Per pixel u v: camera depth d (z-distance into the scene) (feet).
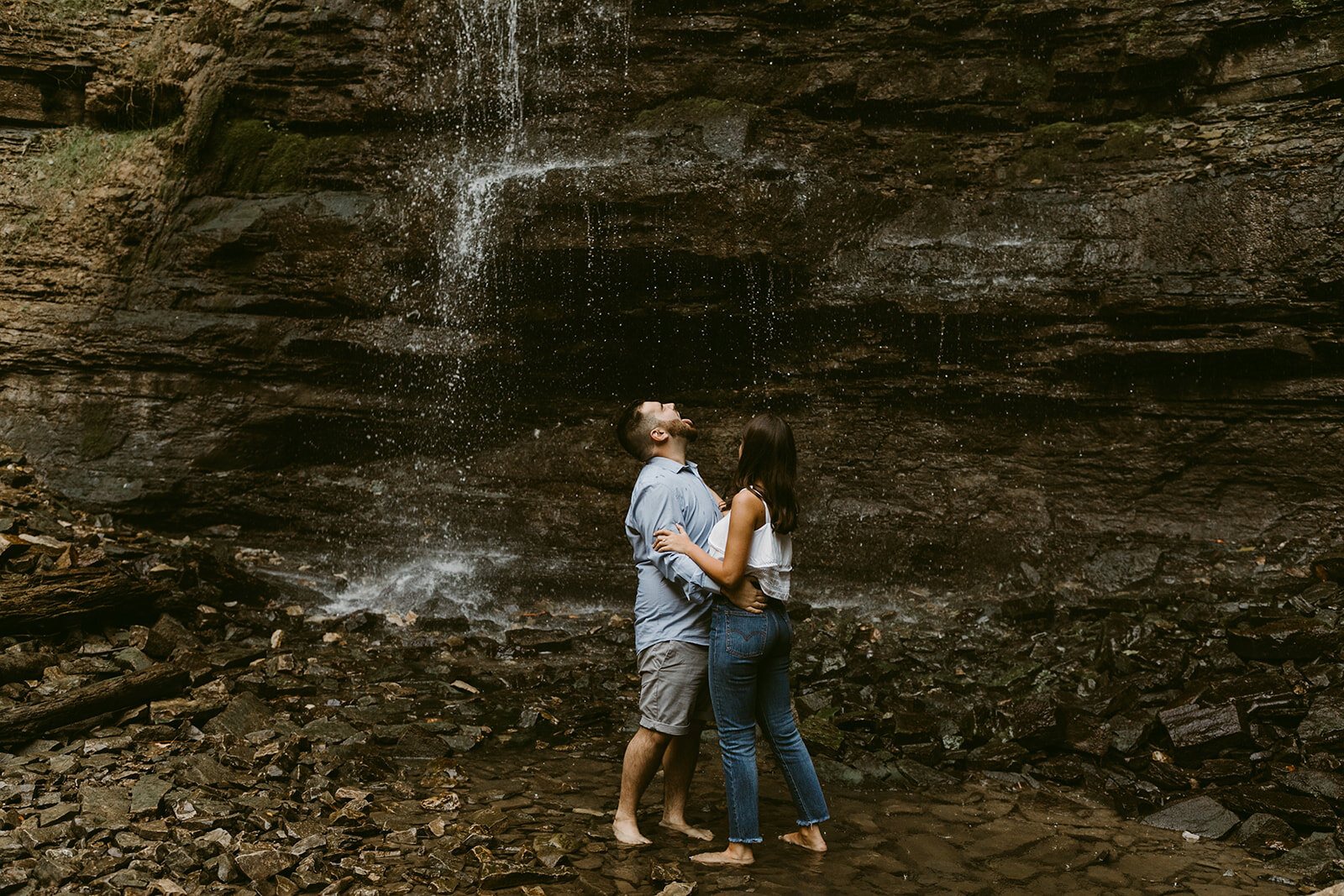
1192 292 24.80
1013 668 19.02
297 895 10.50
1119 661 18.08
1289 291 24.07
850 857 12.20
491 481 28.55
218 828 11.80
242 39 33.22
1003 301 26.18
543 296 28.78
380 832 12.14
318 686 17.80
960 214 28.04
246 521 27.58
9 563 18.85
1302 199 24.41
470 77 32.07
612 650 21.29
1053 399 26.32
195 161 32.22
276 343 29.58
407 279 29.76
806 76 30.45
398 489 28.55
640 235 27.17
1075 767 15.30
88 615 18.37
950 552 24.93
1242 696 16.08
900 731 16.26
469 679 19.01
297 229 30.55
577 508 27.40
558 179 27.71
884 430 27.58
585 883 11.00
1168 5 27.32
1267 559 22.72
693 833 12.60
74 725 14.79
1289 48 26.23
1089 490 25.61
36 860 10.93
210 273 30.91
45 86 33.73
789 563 11.91
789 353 28.58
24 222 31.48
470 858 11.48
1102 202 27.02
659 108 30.76
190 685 16.84
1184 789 14.60
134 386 28.86
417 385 29.73
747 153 28.73
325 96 32.81
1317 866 12.23
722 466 27.81
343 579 24.95
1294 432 24.27
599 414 29.66
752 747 11.80
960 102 29.53
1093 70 28.14
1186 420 25.20
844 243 27.76
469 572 25.36
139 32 34.01
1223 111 26.68
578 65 31.58
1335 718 15.15
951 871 11.94
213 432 28.53
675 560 11.60
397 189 31.73
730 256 26.89
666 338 29.14
